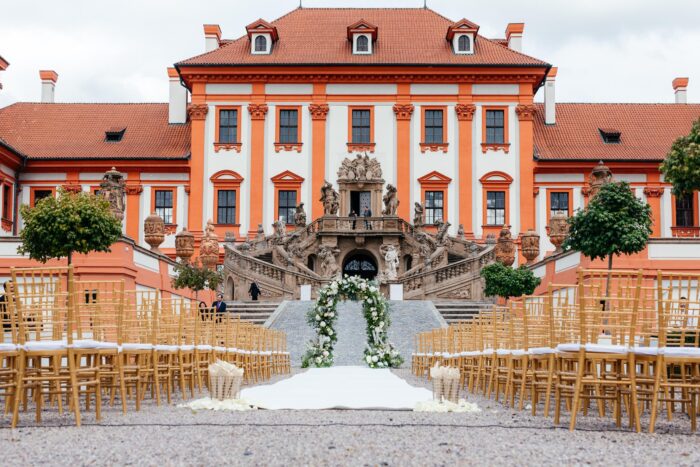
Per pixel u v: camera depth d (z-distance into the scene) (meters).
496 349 12.74
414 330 27.94
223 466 6.52
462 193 49.75
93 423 9.01
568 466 6.63
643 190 50.41
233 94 50.34
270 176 49.97
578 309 10.00
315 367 21.31
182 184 50.72
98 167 50.38
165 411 10.34
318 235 44.19
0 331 9.10
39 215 23.94
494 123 50.28
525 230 49.31
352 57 50.78
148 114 54.09
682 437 8.30
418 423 8.94
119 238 27.81
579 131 52.69
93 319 10.18
